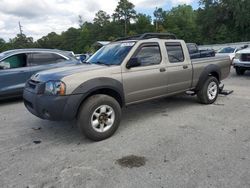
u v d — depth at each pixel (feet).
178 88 19.75
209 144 14.01
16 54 26.30
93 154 13.35
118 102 16.57
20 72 25.98
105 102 14.99
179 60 19.72
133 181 10.73
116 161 12.49
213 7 143.54
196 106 22.00
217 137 14.94
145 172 11.39
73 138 15.75
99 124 15.01
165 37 19.90
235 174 10.96
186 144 14.11
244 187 10.06
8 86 25.54
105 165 12.14
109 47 18.83
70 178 11.12
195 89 21.62
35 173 11.64
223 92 25.75
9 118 20.71
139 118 19.20
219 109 20.84
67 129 17.42
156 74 17.84
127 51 16.83
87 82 14.46
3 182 10.99
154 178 10.89
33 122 19.25
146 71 17.30
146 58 17.56
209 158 12.41
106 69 15.49
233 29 144.05
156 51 18.21
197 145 13.93
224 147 13.57
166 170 11.48
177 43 19.76
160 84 18.28
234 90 28.76
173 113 20.17
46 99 14.07
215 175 10.93
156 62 18.13
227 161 12.06
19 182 10.96
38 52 27.66
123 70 16.15
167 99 24.80
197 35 232.12
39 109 14.58
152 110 21.22
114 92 16.06
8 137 16.28
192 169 11.47
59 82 13.93
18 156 13.44
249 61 38.01
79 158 12.96
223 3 138.10
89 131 14.61
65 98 13.85
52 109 13.93
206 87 21.83
